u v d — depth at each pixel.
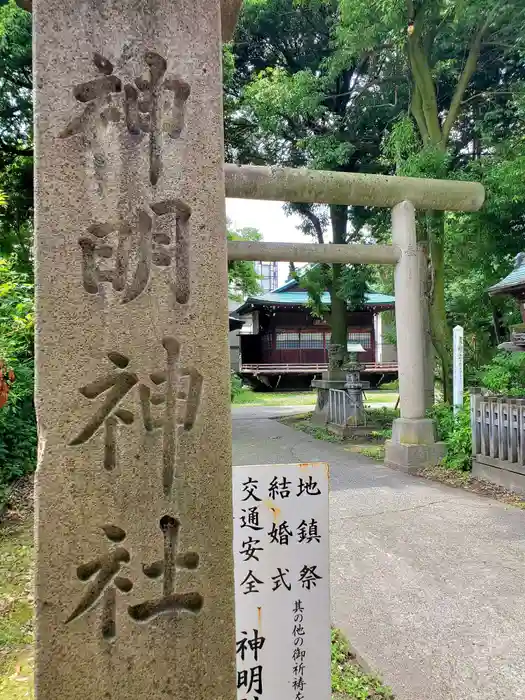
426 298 9.05
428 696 2.54
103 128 1.64
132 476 1.59
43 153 1.58
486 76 10.41
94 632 1.52
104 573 1.54
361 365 11.00
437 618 3.29
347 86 12.11
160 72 1.69
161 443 1.62
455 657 2.87
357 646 2.98
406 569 4.05
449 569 4.04
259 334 28.94
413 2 8.44
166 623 1.58
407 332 7.59
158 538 1.60
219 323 1.71
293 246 7.41
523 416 5.96
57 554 1.51
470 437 7.09
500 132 9.59
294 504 2.21
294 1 10.49
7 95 10.92
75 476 1.55
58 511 1.52
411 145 8.70
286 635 2.17
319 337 27.62
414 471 7.30
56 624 1.50
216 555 1.65
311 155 11.01
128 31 1.66
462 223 9.84
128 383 1.61
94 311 1.60
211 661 1.61
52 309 1.57
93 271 1.61
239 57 13.05
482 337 11.82
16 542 4.87
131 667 1.54
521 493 5.96
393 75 10.62
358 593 3.65
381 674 2.72
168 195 1.68
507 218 8.97
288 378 27.70
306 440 10.64
